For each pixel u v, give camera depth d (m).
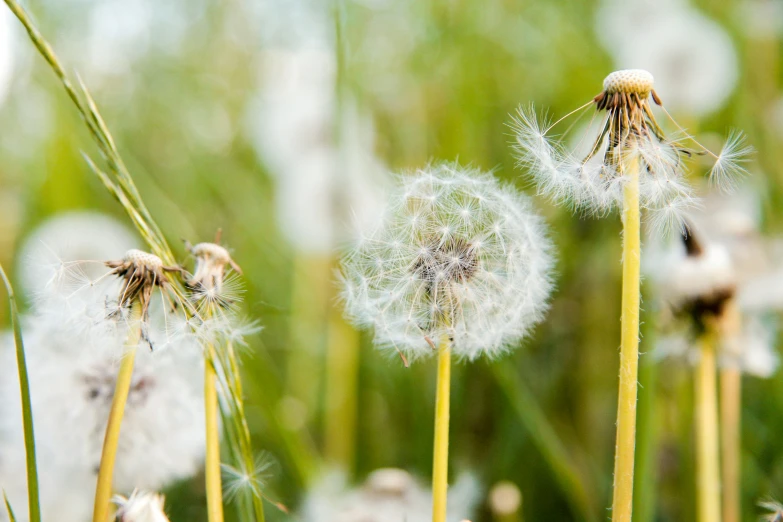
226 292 0.44
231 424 0.47
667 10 0.96
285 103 0.94
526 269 0.46
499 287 0.46
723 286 0.53
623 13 1.01
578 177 0.43
